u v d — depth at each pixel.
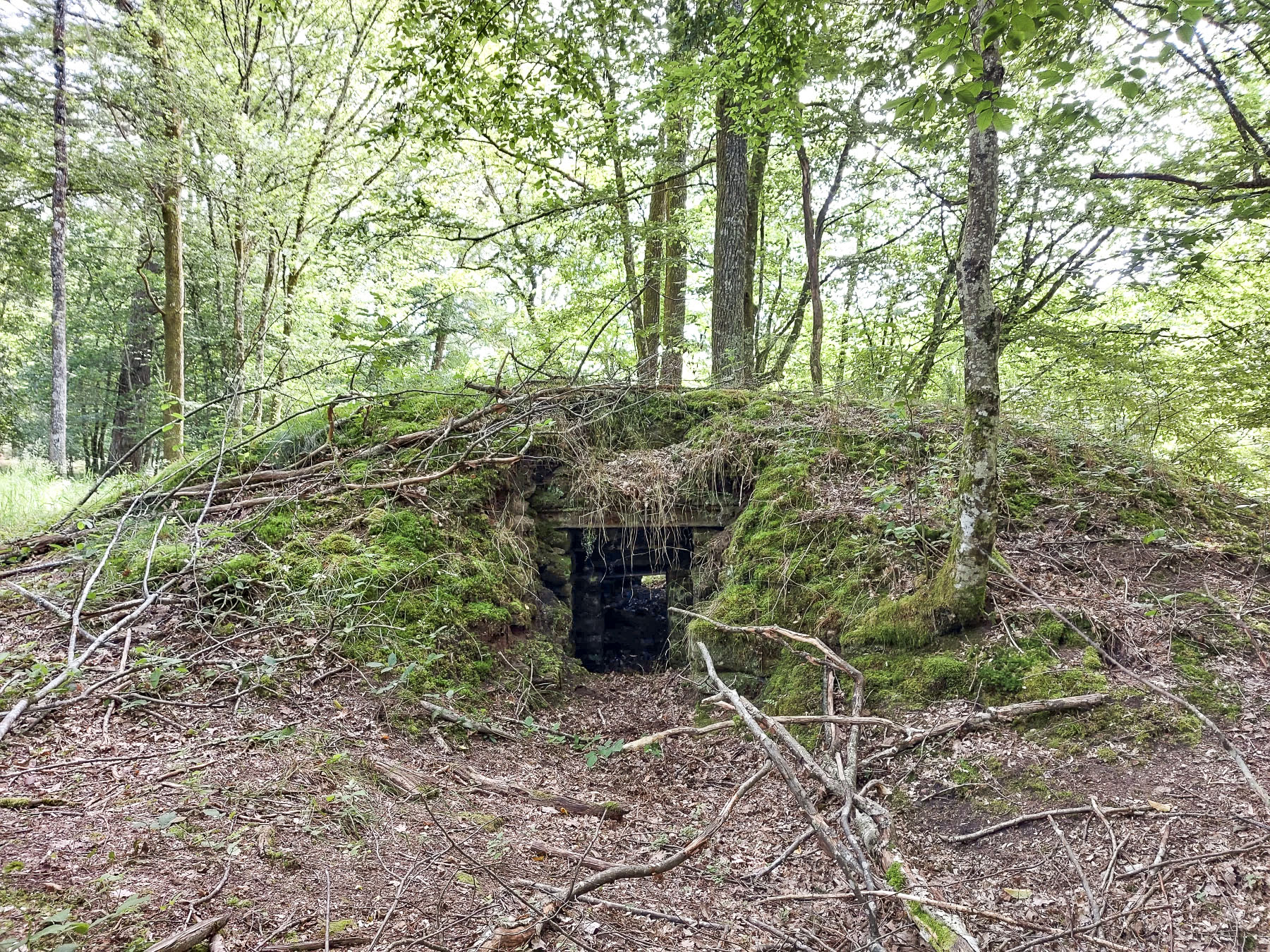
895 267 11.12
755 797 4.13
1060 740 3.84
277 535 5.68
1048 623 4.50
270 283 15.35
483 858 3.16
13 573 5.38
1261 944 2.53
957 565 4.63
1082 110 3.91
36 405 23.19
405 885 2.80
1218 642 4.24
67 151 12.56
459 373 8.34
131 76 12.14
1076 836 3.28
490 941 2.49
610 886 3.12
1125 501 5.68
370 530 5.77
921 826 3.65
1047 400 7.58
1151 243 8.41
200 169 12.98
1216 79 6.46
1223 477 6.97
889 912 2.96
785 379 14.20
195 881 2.54
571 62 7.95
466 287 16.38
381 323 7.09
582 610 7.04
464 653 5.19
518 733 4.85
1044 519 5.59
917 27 6.85
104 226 14.99
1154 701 3.87
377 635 4.93
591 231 12.09
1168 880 2.89
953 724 4.09
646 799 4.20
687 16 9.64
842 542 5.58
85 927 2.13
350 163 15.05
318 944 2.34
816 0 7.22
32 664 4.11
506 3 7.06
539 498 6.91
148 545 5.41
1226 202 6.91
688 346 12.88
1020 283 10.86
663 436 7.30
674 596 6.80
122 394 19.20
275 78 15.04
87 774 3.24
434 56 7.43
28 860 2.50
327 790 3.41
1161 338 8.84
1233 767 3.40
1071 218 9.56
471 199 16.31
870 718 3.72
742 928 2.93
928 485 5.74
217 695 4.18
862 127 9.24
